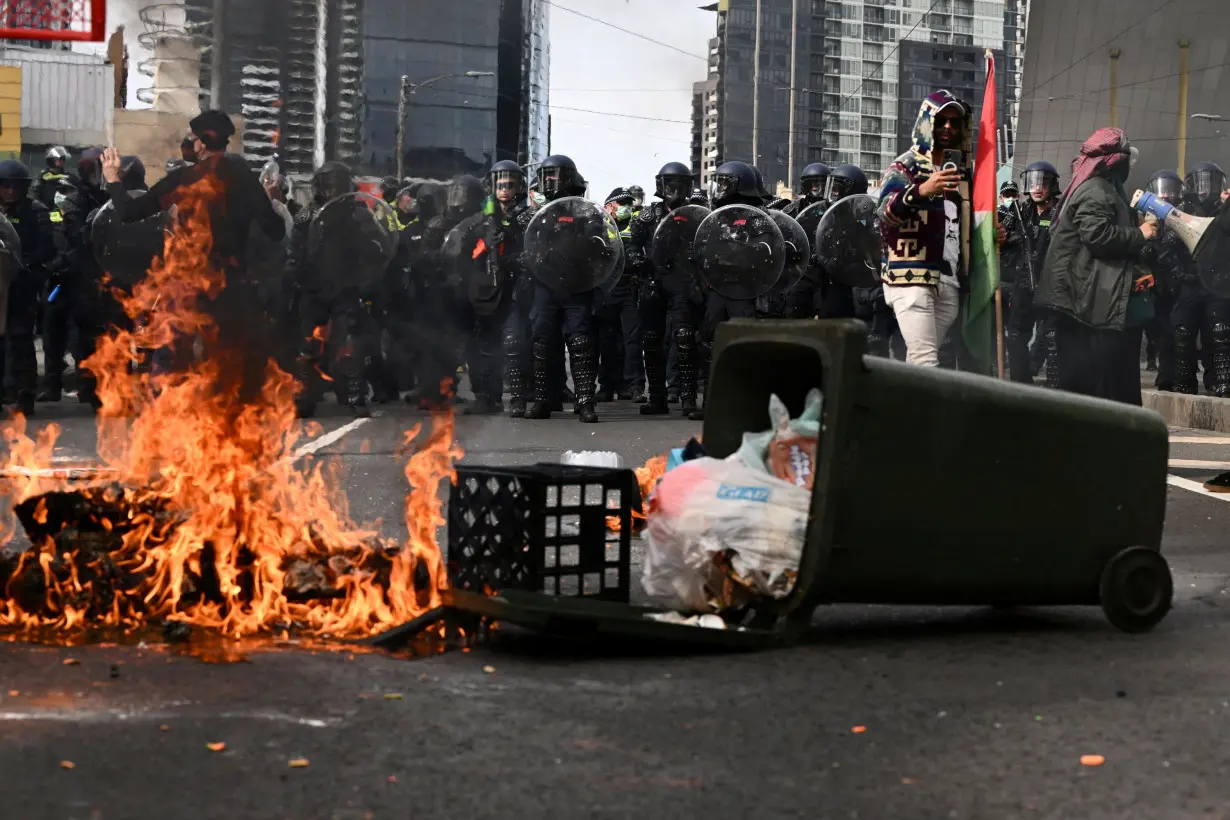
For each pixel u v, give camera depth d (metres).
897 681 3.72
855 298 14.13
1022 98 32.78
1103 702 3.53
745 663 3.89
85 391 12.77
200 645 3.92
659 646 4.08
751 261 12.24
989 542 4.25
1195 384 14.24
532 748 3.08
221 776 2.87
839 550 4.07
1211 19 31.25
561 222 12.12
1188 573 5.40
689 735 3.21
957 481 4.20
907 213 7.17
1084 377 8.59
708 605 4.25
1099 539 4.38
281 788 2.81
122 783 2.82
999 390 4.26
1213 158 31.44
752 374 4.57
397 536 5.73
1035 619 4.57
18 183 12.39
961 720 3.36
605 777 2.91
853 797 2.82
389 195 13.19
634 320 15.34
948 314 7.32
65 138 23.28
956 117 7.08
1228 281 8.39
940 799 2.81
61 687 3.48
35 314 13.14
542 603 3.94
